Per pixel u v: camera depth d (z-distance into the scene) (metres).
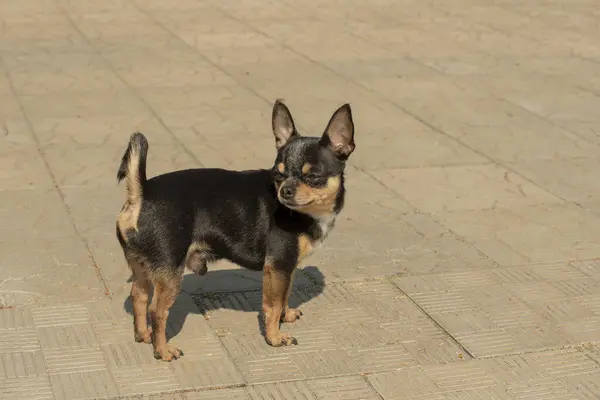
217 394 7.56
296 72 17.84
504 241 10.91
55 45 19.11
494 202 12.09
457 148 14.06
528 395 7.72
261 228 8.01
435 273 10.01
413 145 14.12
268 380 7.80
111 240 10.42
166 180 7.82
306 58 18.88
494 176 13.00
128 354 8.10
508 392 7.75
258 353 8.24
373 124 15.02
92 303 8.98
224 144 13.79
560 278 9.98
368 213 11.59
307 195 7.63
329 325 8.80
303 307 9.15
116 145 13.57
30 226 10.70
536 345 8.55
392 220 11.41
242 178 8.12
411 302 9.32
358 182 12.59
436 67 18.50
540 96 16.77
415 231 11.10
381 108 15.85
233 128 14.53
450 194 12.30
